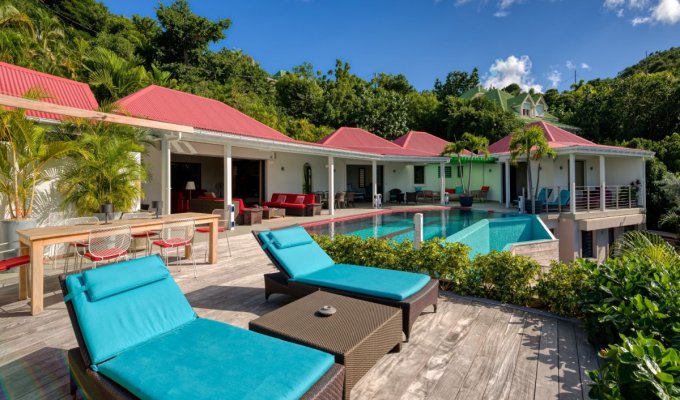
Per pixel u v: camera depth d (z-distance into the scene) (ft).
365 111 107.45
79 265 20.06
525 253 30.07
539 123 64.44
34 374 9.11
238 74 99.04
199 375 6.57
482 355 10.11
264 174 52.49
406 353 10.23
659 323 9.24
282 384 6.31
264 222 40.83
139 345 7.86
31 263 13.10
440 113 109.70
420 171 78.07
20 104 15.72
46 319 12.73
